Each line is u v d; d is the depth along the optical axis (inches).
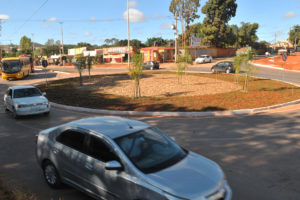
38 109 469.7
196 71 1428.4
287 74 1239.5
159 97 663.8
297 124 396.2
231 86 848.9
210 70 1472.7
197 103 569.3
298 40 4165.8
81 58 997.2
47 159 205.2
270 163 253.0
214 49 2605.8
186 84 911.7
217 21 2593.5
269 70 1432.1
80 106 568.4
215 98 629.9
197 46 2407.7
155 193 135.5
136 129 180.5
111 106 558.9
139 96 672.4
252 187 204.7
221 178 152.6
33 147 311.1
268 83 916.6
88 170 169.9
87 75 1418.6
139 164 152.9
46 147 203.9
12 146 315.6
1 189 181.2
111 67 2135.8
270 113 483.8
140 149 163.6
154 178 142.3
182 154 174.9
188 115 476.1
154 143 173.9
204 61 1983.3
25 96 489.7
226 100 601.3
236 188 203.3
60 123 433.1
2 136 359.6
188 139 334.3
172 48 2353.6
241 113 489.7
